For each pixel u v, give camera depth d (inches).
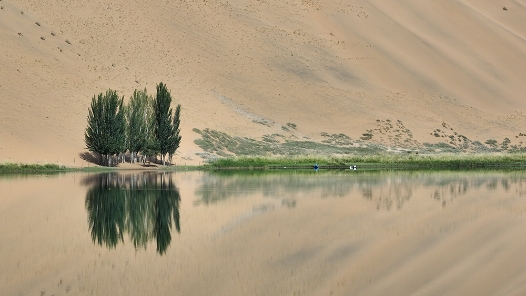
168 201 1448.1
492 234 1091.9
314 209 1352.1
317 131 3740.2
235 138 3351.4
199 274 821.2
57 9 3890.3
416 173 2485.2
